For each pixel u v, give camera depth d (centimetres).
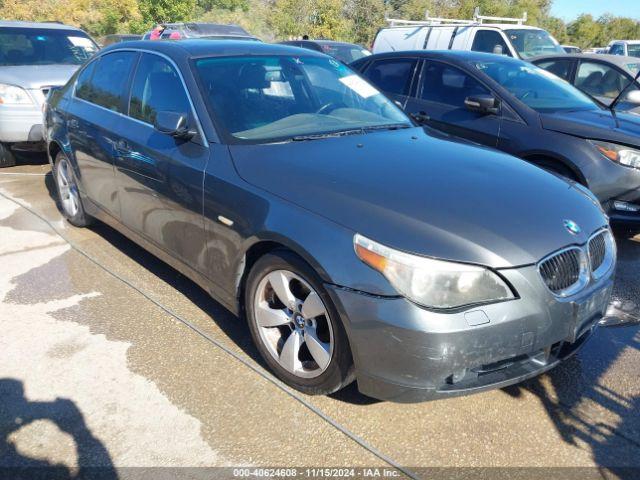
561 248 240
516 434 250
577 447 243
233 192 280
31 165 705
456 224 234
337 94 378
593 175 451
